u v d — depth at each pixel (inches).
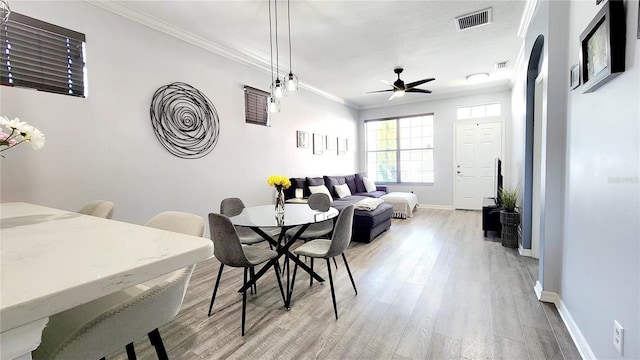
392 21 119.3
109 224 41.1
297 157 201.6
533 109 124.0
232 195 149.3
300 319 78.4
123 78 105.3
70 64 93.0
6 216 48.4
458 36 134.8
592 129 58.4
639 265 41.6
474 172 245.9
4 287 19.6
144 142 111.9
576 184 67.4
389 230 180.1
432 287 96.8
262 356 63.6
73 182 93.6
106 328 27.4
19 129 48.2
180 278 33.4
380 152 291.4
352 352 64.5
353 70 181.0
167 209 119.7
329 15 113.3
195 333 72.4
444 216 223.1
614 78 48.9
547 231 82.4
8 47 81.3
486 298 87.9
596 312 55.7
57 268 23.3
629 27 44.2
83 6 95.2
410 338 69.1
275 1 102.3
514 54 157.6
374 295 91.8
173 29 119.5
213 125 138.6
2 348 18.8
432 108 261.1
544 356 61.7
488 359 61.3
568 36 74.7
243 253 73.7
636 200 42.4
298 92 203.3
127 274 23.2
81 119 95.2
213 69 138.7
